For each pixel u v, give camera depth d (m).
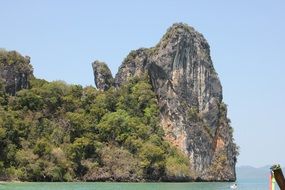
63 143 182.38
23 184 140.25
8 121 169.50
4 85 198.38
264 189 166.75
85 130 189.50
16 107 192.25
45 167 163.88
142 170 184.88
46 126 185.88
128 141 193.88
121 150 190.00
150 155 185.38
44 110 196.25
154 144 196.62
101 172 179.12
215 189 141.12
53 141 180.50
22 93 194.75
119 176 180.62
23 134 174.38
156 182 185.12
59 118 195.62
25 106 192.88
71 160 174.62
